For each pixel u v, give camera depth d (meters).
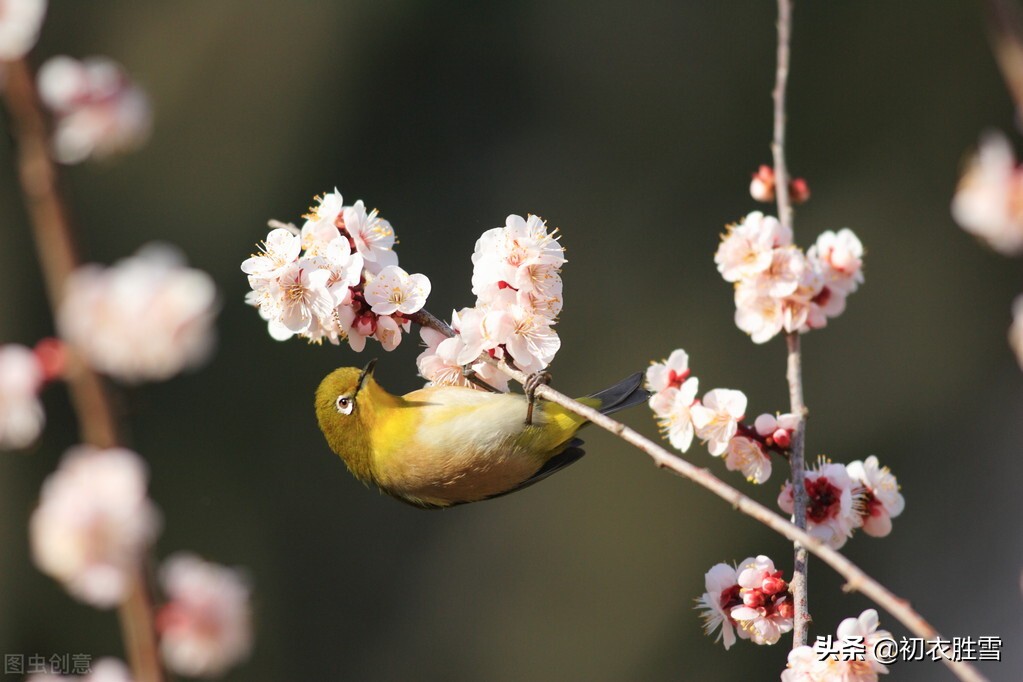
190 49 16.58
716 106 17.09
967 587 15.60
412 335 15.59
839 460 16.05
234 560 15.47
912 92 17.05
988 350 16.50
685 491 15.79
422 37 17.08
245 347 16.05
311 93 16.83
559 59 17.20
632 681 15.38
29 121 2.44
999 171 2.83
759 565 4.11
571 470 16.16
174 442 15.55
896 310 16.64
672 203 16.83
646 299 16.39
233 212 16.33
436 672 15.52
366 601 15.79
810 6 17.22
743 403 4.18
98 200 15.97
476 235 16.66
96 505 2.40
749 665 15.44
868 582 3.22
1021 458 16.09
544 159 16.92
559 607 15.66
